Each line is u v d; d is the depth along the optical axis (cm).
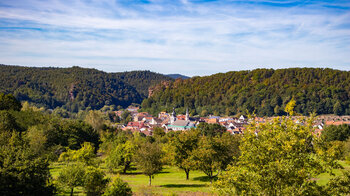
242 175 2044
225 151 5241
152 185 4956
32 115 9388
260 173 1945
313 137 1994
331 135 8944
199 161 5175
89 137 9969
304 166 1898
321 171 1898
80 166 3600
